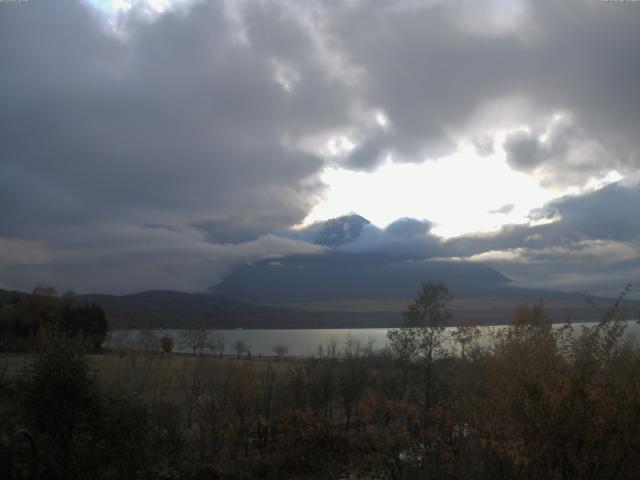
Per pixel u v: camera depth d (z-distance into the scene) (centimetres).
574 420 712
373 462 967
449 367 1320
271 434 1784
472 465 791
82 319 6247
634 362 740
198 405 2180
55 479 1085
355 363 2358
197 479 1443
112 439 1199
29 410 1177
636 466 713
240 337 11519
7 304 6625
